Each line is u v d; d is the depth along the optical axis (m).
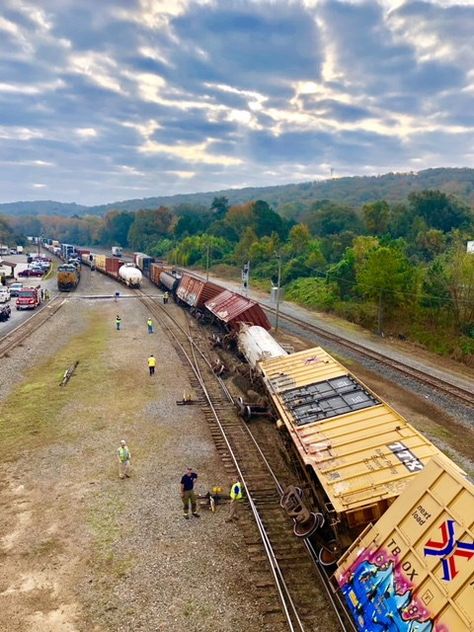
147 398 25.19
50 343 37.78
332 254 79.31
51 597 11.61
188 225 139.00
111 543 13.59
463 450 19.75
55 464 18.12
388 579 8.77
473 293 36.31
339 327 45.50
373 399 15.44
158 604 11.38
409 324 41.25
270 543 13.54
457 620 7.29
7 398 25.20
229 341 35.69
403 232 82.94
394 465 11.88
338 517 10.96
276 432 21.27
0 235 167.88
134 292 71.44
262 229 110.88
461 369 32.22
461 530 7.99
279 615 11.01
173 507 15.42
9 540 13.71
